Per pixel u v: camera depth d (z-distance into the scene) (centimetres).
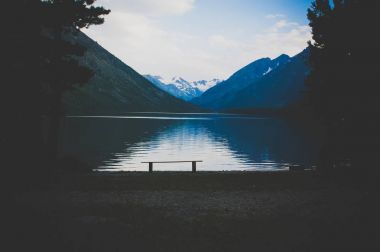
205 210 1766
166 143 9131
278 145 9069
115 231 1380
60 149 7238
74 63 2438
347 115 2334
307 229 1415
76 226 1425
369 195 2014
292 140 10438
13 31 1914
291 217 1616
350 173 2597
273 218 1602
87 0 2492
